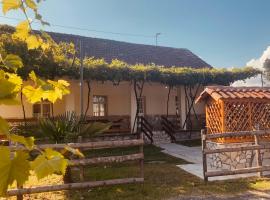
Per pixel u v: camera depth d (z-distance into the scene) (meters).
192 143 18.92
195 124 22.08
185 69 20.12
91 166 11.91
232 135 9.44
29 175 0.89
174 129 20.14
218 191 8.31
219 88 11.81
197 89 21.22
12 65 1.14
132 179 8.73
